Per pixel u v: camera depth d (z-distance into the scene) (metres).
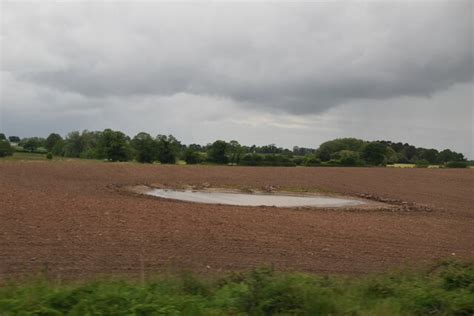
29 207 22.28
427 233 21.66
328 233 19.89
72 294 7.22
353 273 12.78
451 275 9.19
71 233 16.58
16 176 43.28
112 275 10.90
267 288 7.77
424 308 7.86
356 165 95.88
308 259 14.49
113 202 26.77
